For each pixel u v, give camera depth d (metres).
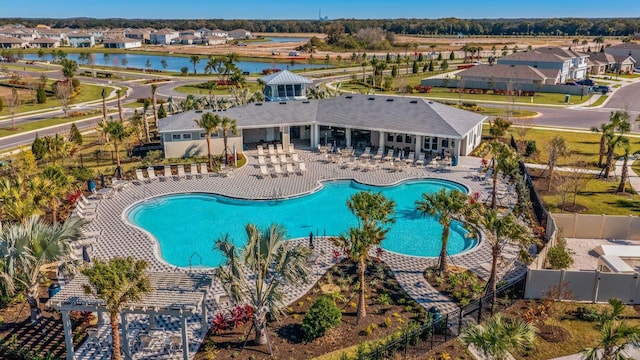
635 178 41.38
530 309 22.00
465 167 44.31
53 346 20.28
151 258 27.89
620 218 29.52
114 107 77.94
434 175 42.34
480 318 21.48
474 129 49.09
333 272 26.11
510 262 27.09
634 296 22.89
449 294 24.09
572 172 41.69
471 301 23.19
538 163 45.16
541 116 69.00
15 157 47.84
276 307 19.53
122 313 18.59
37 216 22.86
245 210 36.12
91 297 18.62
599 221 29.77
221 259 28.75
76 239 22.34
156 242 29.97
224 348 19.97
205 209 36.31
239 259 19.61
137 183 40.34
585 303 23.05
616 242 29.56
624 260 26.09
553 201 35.97
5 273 19.56
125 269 16.58
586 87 87.75
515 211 33.81
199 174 42.34
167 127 45.50
